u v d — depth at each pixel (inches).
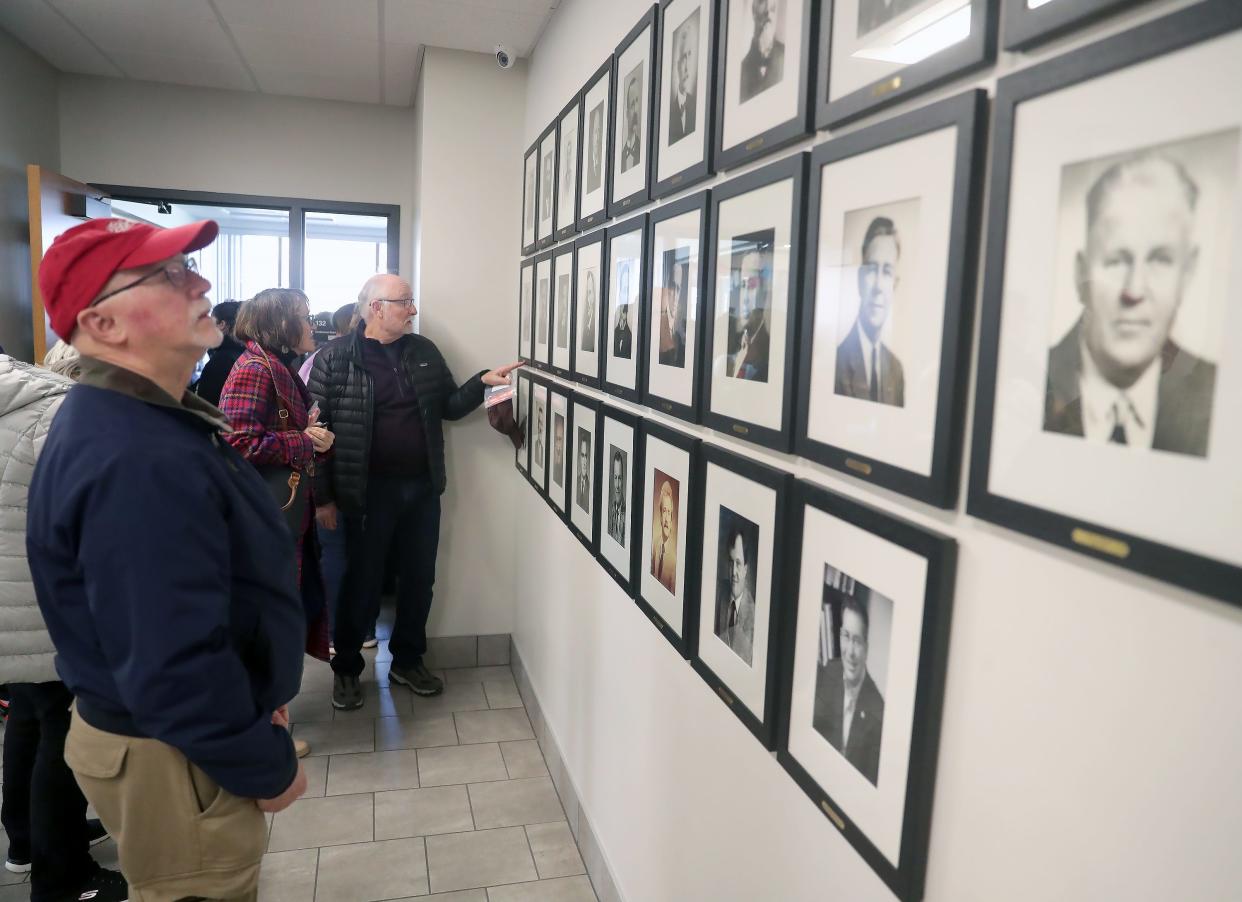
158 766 44.8
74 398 42.3
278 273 191.8
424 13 111.1
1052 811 26.6
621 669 78.0
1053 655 26.5
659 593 64.6
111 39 127.5
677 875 63.0
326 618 100.1
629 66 71.3
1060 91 25.3
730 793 53.3
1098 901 24.7
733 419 49.8
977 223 29.5
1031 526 26.6
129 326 42.0
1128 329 23.0
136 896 46.7
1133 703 23.6
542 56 116.6
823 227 39.2
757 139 46.2
